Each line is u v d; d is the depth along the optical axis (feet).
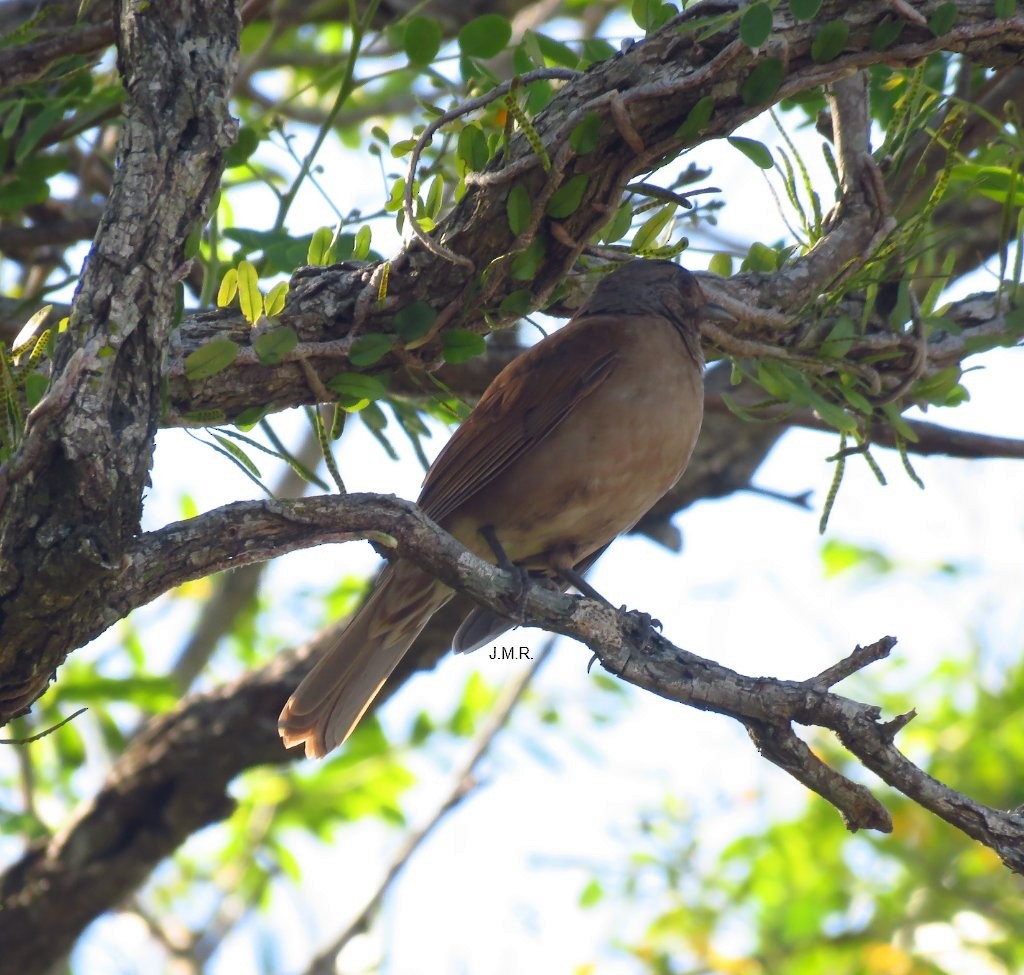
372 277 26.53
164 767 40.57
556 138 24.86
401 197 28.27
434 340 26.94
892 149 31.96
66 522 20.54
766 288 31.04
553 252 26.32
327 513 23.77
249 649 56.70
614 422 33.30
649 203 29.35
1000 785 49.67
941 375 33.01
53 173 34.40
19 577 20.52
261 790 50.75
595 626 24.32
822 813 52.80
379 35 32.60
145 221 21.65
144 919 49.75
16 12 41.70
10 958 40.93
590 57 33.06
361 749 51.42
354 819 51.06
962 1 25.90
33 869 41.39
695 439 34.50
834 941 49.70
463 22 47.93
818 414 30.53
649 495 34.55
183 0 22.66
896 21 25.44
